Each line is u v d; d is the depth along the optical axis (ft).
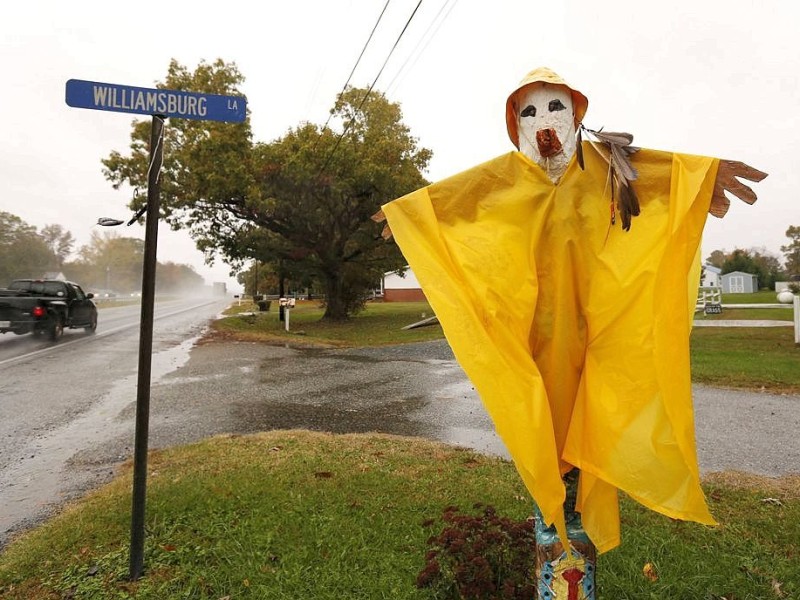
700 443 18.01
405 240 6.43
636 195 6.13
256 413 22.97
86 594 9.03
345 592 8.98
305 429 20.25
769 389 26.58
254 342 53.11
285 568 9.71
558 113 6.18
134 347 46.50
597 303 6.04
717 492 13.43
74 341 51.21
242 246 71.87
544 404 5.58
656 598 8.64
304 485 13.53
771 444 17.88
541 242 6.15
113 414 22.80
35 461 16.72
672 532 11.15
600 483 6.00
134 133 66.49
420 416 22.54
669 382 5.66
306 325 73.31
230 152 64.23
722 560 9.86
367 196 70.74
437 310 6.05
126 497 12.67
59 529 11.43
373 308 119.14
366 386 29.37
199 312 116.57
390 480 13.94
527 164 6.17
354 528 11.17
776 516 11.89
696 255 5.97
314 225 73.31
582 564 6.14
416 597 8.63
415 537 10.84
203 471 14.66
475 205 6.38
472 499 12.80
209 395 26.81
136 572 9.50
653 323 5.76
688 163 6.02
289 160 64.90
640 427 5.71
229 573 9.55
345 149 64.85
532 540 8.48
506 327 5.91
